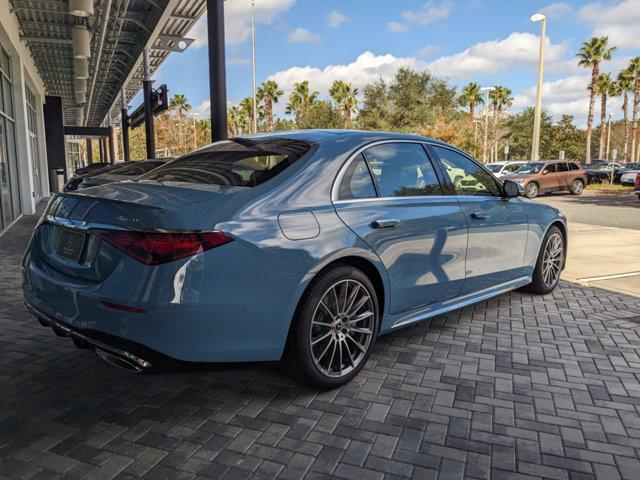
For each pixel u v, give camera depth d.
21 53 13.28
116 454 2.36
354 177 3.14
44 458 2.32
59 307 2.63
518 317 4.43
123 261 2.40
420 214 3.39
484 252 4.01
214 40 8.11
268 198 2.69
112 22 14.81
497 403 2.87
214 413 2.74
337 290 2.96
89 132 30.28
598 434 2.55
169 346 2.36
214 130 8.30
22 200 13.12
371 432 2.56
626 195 22.12
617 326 4.20
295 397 2.93
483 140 42.56
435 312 3.67
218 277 2.40
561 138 56.38
